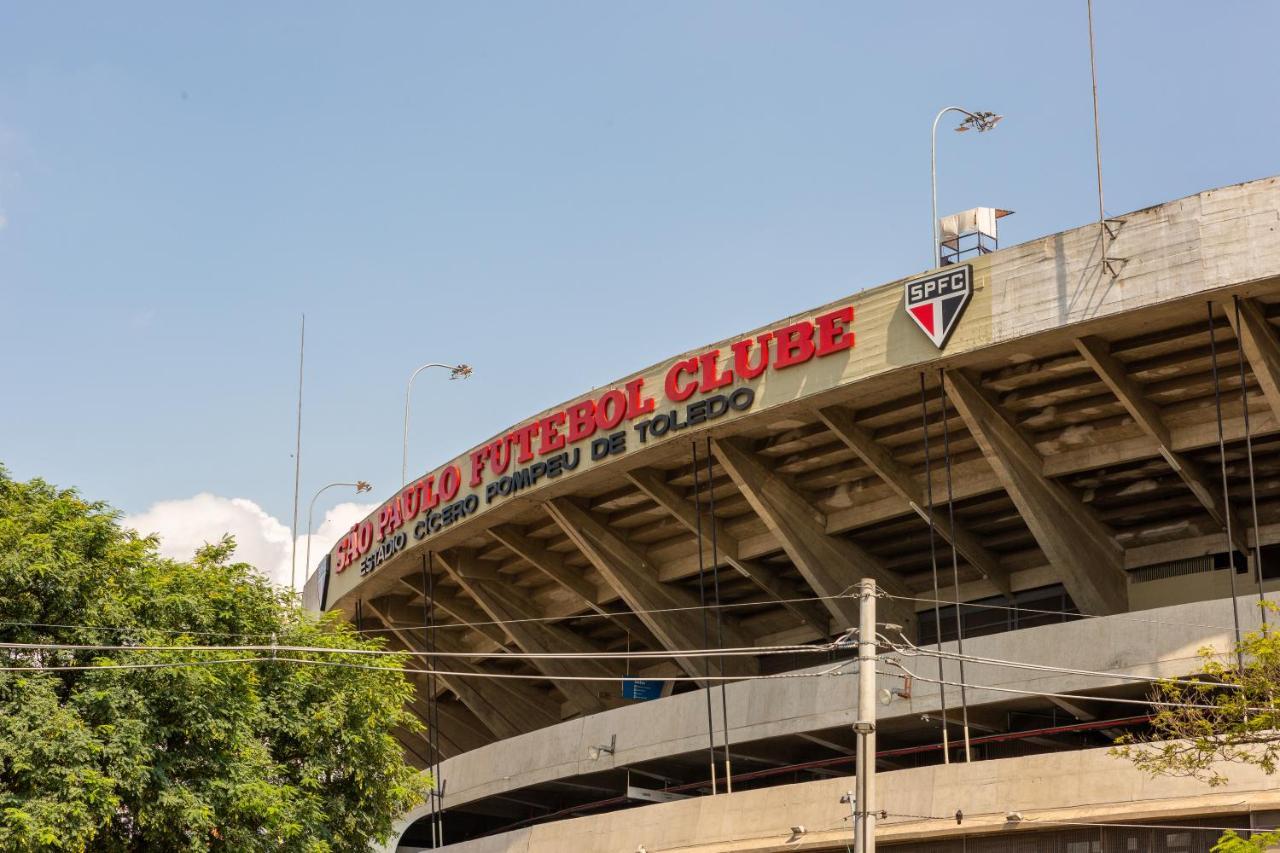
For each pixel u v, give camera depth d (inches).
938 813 1606.8
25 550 1348.4
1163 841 1462.8
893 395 1845.5
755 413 1883.6
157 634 1401.3
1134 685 1647.4
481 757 2311.8
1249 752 1337.4
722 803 1814.7
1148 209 1638.8
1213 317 1642.5
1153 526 2012.8
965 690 1708.9
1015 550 2113.7
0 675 1310.3
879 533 2114.9
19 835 1238.3
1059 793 1534.2
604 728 2108.8
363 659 1617.9
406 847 2568.9
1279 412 1656.0
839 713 1841.8
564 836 1978.3
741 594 2331.4
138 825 1343.5
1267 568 1964.8
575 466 2091.5
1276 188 1577.3
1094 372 1769.2
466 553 2439.7
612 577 2236.7
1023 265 1707.7
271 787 1425.9
